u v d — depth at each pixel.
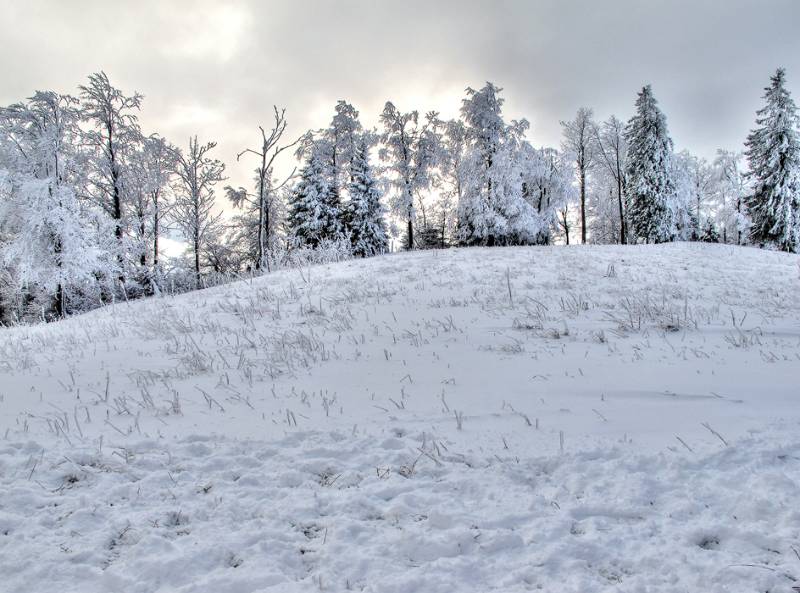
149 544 2.91
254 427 4.80
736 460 3.71
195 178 25.97
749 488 3.31
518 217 30.12
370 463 4.02
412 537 2.96
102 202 23.45
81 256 20.05
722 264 16.98
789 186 31.19
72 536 3.03
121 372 6.91
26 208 19.42
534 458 3.96
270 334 9.12
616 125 37.75
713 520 3.04
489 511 3.26
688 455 3.82
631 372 6.20
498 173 29.34
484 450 4.14
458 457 4.04
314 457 4.16
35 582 2.61
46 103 20.39
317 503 3.43
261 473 3.87
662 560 2.71
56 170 20.53
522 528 3.07
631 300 10.91
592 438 4.26
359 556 2.81
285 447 4.37
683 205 34.72
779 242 31.69
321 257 20.69
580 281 13.27
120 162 23.36
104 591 2.57
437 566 2.71
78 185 22.19
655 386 5.60
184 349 8.09
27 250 19.69
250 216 36.12
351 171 34.31
